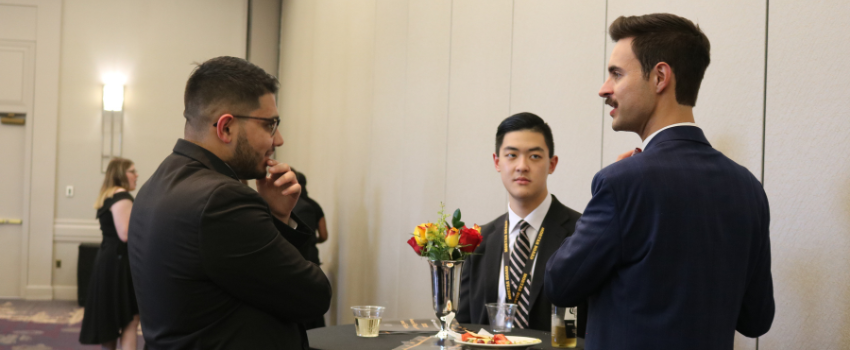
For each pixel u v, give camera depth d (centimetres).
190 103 141
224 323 127
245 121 139
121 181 464
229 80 138
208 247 122
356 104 527
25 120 852
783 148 168
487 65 320
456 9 354
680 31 125
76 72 870
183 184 129
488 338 176
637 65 126
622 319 119
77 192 867
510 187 217
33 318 696
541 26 277
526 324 208
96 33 877
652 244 115
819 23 160
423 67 395
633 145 218
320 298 135
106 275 442
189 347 125
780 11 171
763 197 128
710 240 116
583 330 202
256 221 127
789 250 167
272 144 144
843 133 152
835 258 154
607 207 120
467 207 329
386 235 446
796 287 164
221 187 126
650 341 115
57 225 858
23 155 859
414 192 400
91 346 563
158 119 887
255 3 914
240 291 126
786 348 167
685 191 117
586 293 126
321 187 641
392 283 430
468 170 331
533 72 281
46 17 856
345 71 564
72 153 867
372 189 480
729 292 118
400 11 436
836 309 153
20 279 849
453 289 191
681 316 114
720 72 191
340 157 572
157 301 127
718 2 192
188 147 138
